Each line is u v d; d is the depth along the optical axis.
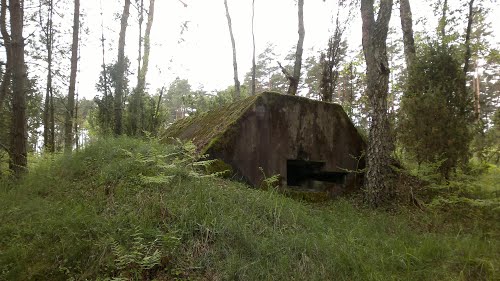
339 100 21.77
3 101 10.10
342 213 6.34
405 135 7.27
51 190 6.00
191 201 4.73
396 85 11.10
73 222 4.31
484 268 3.99
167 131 11.04
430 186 6.67
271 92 7.36
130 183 5.32
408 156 7.49
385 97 7.10
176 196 4.89
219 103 16.20
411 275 3.95
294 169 8.23
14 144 7.51
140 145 7.09
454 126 6.82
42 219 4.55
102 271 3.63
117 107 11.36
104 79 12.43
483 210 5.89
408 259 4.21
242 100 7.86
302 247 4.23
